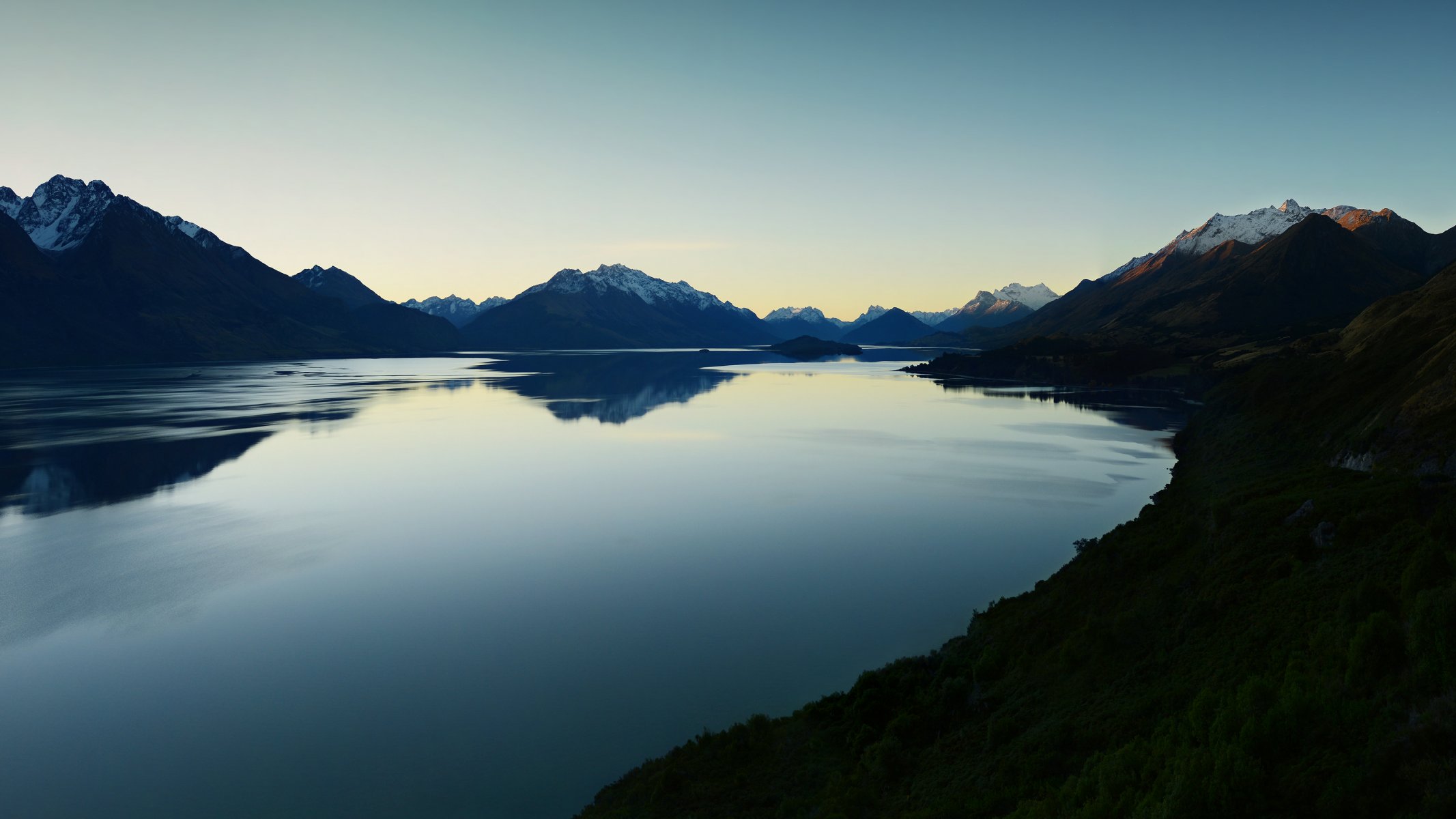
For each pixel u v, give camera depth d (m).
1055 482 97.75
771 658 49.09
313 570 67.88
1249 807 18.03
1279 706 20.39
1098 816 20.36
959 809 24.97
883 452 123.62
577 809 34.59
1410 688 19.16
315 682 47.12
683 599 59.94
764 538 76.25
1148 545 45.62
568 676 47.34
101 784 37.31
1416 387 58.03
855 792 27.81
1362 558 30.77
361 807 35.09
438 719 42.66
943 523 80.00
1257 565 34.78
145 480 104.19
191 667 49.28
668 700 44.12
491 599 60.69
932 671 40.25
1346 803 16.86
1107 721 27.53
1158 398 197.12
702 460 120.00
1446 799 15.36
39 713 43.78
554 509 89.31
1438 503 33.22
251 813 34.91
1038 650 38.16
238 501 93.19
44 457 118.81
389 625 55.59
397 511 88.81
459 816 34.41
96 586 63.56
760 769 32.41
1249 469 73.00
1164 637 33.12
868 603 58.16
